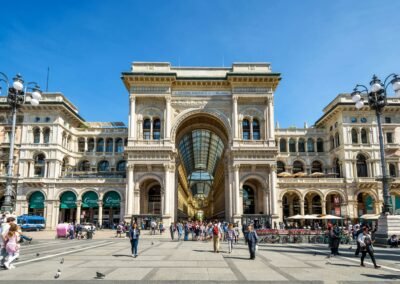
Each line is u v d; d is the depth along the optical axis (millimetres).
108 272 14594
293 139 71625
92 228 42500
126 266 16422
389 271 15648
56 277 13070
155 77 55531
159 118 56531
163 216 52000
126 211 52281
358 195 64375
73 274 13992
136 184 53906
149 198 58312
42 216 60438
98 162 71500
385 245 27828
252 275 14172
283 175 60500
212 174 115438
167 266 16562
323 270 15750
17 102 25453
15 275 13664
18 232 15633
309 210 63406
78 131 72125
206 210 146500
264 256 21688
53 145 62844
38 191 60969
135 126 55312
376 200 60875
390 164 62969
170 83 56094
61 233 39344
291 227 53656
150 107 56406
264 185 54438
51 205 60312
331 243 22516
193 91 57281
